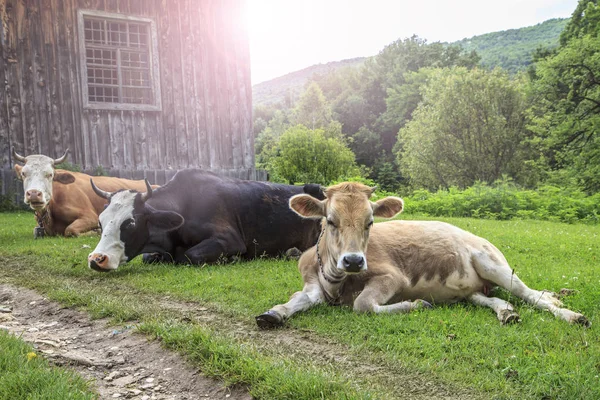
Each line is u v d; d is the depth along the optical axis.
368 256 5.03
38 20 15.35
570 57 29.45
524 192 17.03
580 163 30.72
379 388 3.14
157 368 3.67
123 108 16.39
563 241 9.03
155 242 7.19
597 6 31.27
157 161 16.95
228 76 18.03
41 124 15.50
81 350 4.05
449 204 15.78
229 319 4.62
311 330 4.26
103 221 6.77
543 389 3.01
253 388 3.18
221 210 7.68
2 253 7.91
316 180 33.81
